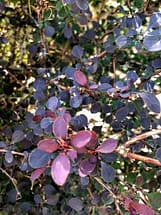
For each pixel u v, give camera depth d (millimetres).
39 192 365
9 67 434
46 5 357
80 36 417
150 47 255
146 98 252
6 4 418
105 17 460
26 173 367
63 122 233
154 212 256
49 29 356
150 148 329
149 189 324
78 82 284
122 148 264
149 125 318
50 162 265
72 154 225
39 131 299
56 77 350
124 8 404
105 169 260
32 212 357
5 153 325
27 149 352
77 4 271
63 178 220
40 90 333
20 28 436
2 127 402
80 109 368
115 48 370
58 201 349
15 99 428
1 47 447
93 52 428
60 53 423
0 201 357
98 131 340
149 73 343
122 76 422
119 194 281
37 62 427
